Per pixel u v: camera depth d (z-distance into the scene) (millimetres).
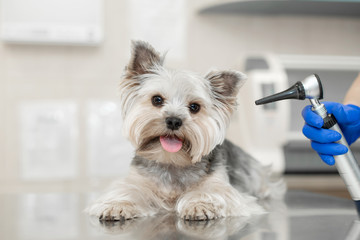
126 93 1597
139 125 1516
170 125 1467
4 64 3154
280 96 1217
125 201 1375
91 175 3227
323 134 1254
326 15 3369
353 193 1253
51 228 1121
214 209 1318
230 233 1031
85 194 2086
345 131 1442
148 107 1538
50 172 3201
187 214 1295
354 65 2994
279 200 1787
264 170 2094
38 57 3182
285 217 1280
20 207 1599
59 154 3203
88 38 3148
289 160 2680
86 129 3223
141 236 1001
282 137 2641
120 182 1568
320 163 2744
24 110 3176
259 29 3346
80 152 3219
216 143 1569
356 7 3078
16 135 3174
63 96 3205
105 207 1325
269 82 2635
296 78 2904
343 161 1250
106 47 3236
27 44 3170
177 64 3279
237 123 2734
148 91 1547
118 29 3242
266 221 1217
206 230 1086
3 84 3156
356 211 1380
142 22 3262
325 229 1059
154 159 1519
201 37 3305
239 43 3334
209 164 1585
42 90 3189
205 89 1573
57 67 3197
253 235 997
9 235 1016
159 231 1074
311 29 3389
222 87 1605
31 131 3182
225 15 3318
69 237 986
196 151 1502
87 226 1161
